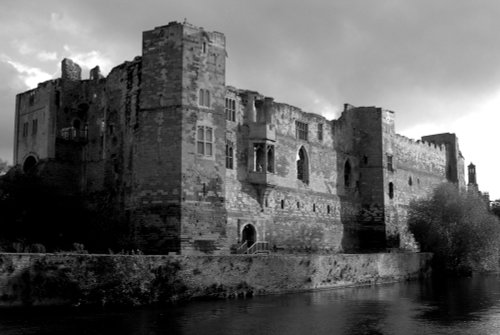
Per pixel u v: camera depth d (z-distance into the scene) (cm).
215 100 4788
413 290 4972
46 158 5453
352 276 5103
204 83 4744
